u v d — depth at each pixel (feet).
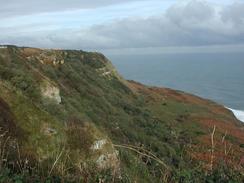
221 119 205.98
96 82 153.48
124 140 81.51
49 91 68.49
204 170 27.37
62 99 76.23
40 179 25.59
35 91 64.13
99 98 120.78
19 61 86.33
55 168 27.86
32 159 30.07
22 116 36.99
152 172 29.43
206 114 211.20
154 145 81.61
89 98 115.65
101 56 211.41
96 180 26.45
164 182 26.04
